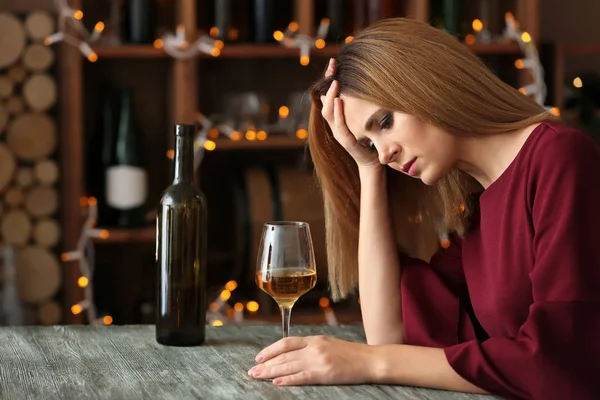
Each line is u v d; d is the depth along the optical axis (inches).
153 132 154.3
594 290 58.1
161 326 71.2
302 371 60.9
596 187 60.7
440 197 77.5
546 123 65.2
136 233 142.3
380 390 59.6
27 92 140.3
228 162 157.8
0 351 69.5
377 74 66.1
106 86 148.1
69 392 58.7
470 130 66.1
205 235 71.9
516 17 149.7
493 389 58.4
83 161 142.8
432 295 73.4
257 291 145.7
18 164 142.3
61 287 146.9
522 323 66.2
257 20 145.0
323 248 143.5
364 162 74.8
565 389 56.7
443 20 148.9
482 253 72.5
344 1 146.7
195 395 58.2
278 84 158.1
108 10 150.3
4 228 141.9
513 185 65.1
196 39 141.2
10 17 139.4
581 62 163.0
